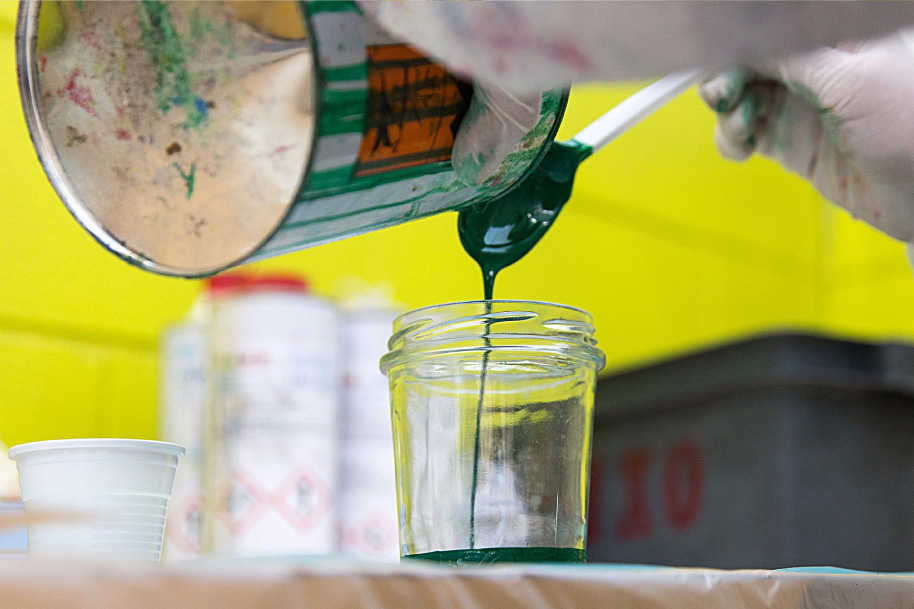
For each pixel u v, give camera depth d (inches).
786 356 42.7
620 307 57.8
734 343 44.4
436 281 49.7
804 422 43.4
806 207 71.9
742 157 38.4
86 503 22.2
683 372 46.8
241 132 19.3
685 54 13.3
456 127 20.7
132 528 22.8
